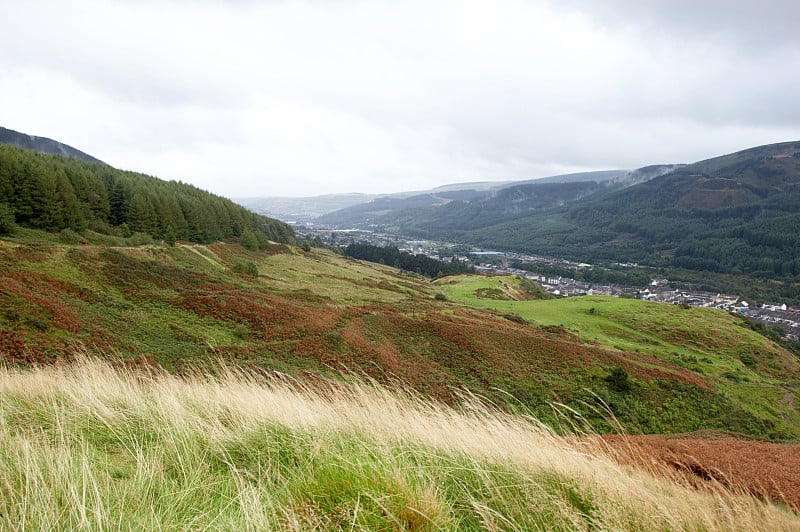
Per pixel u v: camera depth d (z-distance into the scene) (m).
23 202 51.34
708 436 12.61
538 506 2.82
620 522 2.70
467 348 34.84
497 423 4.37
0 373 6.50
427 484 3.03
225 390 5.61
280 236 129.88
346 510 2.54
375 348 31.28
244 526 2.42
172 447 3.69
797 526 3.30
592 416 26.97
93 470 3.05
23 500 2.30
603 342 50.78
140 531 2.29
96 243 54.75
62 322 22.73
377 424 4.26
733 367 50.03
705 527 2.87
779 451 7.35
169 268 46.19
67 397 4.95
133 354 21.55
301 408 4.76
